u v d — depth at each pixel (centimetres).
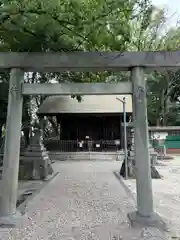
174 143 2019
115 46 408
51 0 347
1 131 1090
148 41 1080
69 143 1745
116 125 1848
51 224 395
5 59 425
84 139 1841
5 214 393
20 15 358
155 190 676
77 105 1756
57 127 2252
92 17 365
